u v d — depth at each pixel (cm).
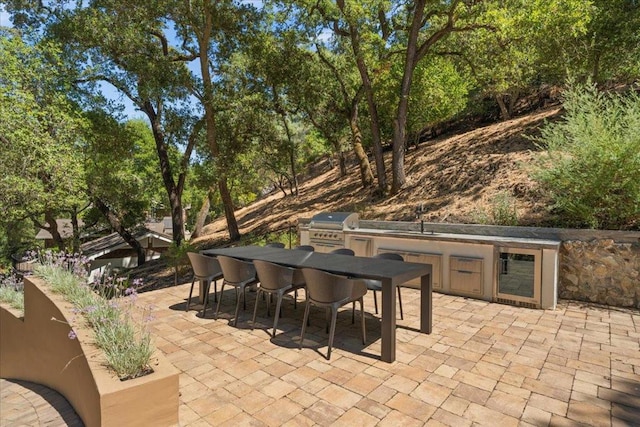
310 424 224
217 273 443
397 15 1127
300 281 399
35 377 414
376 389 265
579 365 300
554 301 450
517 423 222
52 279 406
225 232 1634
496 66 962
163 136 1449
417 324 404
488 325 398
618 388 262
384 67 1087
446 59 1221
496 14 791
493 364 304
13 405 335
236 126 1225
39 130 1011
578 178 512
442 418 229
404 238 570
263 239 1038
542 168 592
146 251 1941
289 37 1170
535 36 810
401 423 224
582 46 859
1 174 962
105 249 1641
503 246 479
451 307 464
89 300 325
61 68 1112
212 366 305
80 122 1115
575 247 488
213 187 1388
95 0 1107
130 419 196
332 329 319
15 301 513
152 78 1062
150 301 511
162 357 235
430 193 920
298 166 2039
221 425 224
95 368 217
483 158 947
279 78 1212
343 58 1220
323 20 1123
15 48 1010
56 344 340
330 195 1434
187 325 406
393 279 307
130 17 1070
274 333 367
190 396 258
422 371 292
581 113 527
